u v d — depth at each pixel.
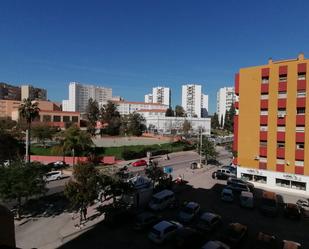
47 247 24.08
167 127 149.12
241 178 49.28
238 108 50.03
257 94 47.72
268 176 46.59
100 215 31.83
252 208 35.62
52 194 40.31
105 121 138.12
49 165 57.53
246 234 26.73
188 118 152.88
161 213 33.06
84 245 24.42
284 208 34.75
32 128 82.69
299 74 43.69
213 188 46.12
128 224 29.30
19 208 30.77
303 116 43.19
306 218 32.94
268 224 30.83
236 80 50.94
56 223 29.53
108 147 78.81
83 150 67.25
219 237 25.09
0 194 29.44
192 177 54.62
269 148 46.50
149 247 24.12
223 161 79.56
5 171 30.14
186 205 32.12
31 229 28.00
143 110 177.75
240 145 49.59
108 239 25.69
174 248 23.94
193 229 25.20
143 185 39.34
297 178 43.84
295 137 43.97
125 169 57.66
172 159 79.50
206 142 73.69
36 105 61.41
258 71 47.53
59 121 138.00
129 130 129.75
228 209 35.69
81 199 28.03
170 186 44.28
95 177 28.78
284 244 24.53
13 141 66.12
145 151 81.31
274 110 45.94
